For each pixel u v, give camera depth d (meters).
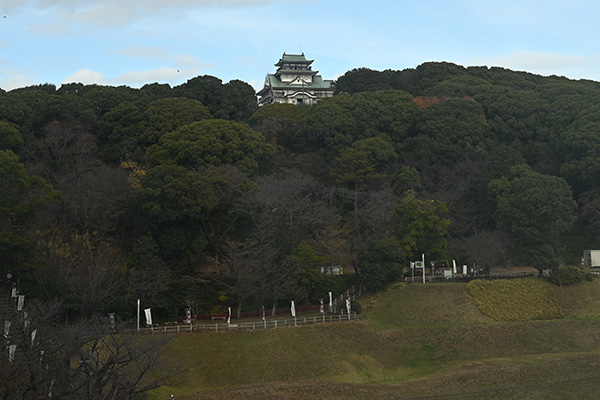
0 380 37.97
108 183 68.56
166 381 47.97
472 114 93.25
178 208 62.09
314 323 57.34
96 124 90.94
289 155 92.50
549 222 70.50
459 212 79.75
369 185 81.31
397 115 94.38
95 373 38.69
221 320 60.72
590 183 82.12
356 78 124.88
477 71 123.56
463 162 85.19
